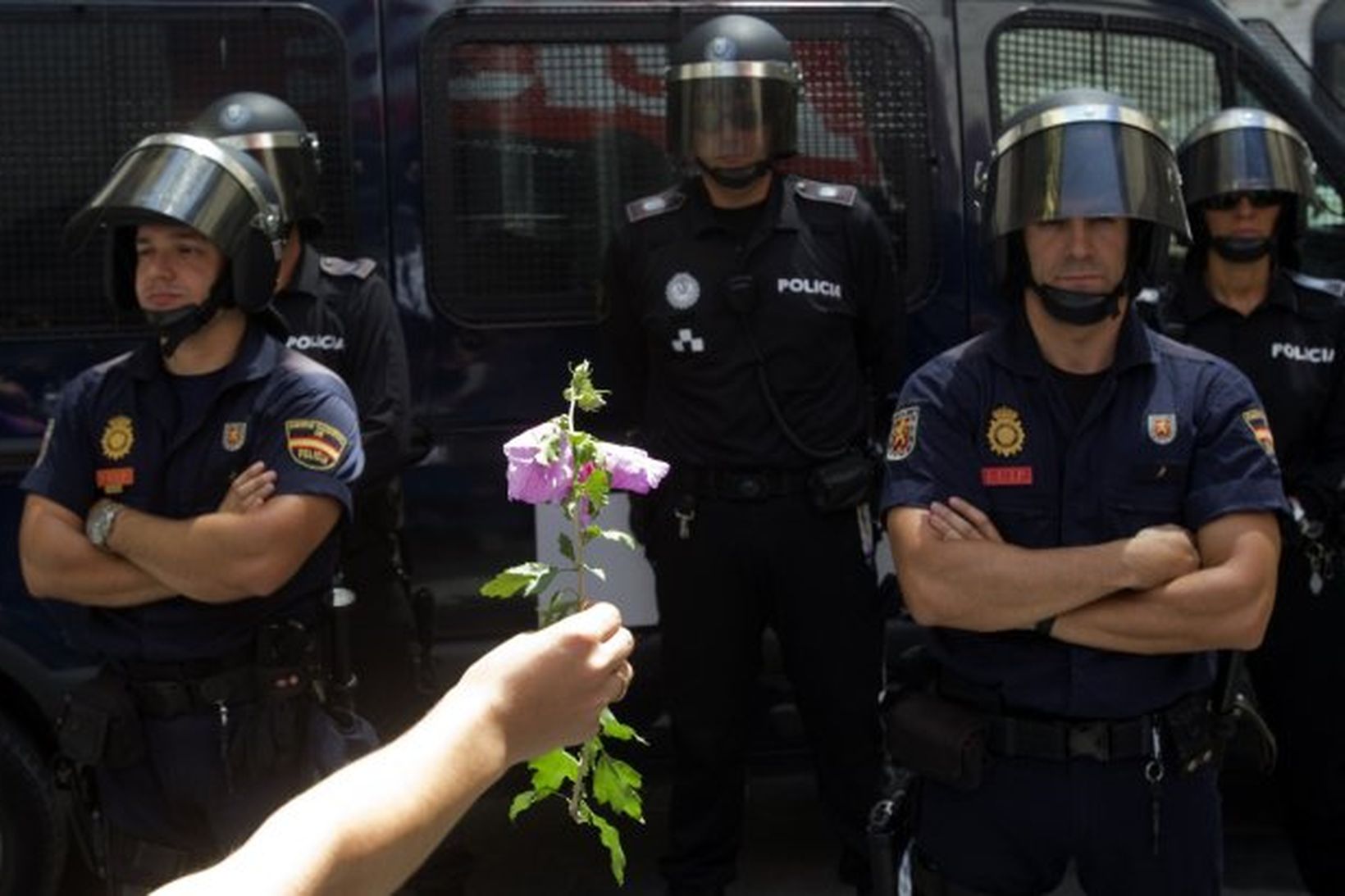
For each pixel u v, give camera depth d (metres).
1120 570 2.46
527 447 1.75
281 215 2.90
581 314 4.07
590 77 4.06
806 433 3.64
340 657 2.93
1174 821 2.53
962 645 2.58
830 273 3.67
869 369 3.87
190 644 2.77
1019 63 4.20
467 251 4.03
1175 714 2.51
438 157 4.00
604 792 1.66
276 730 2.79
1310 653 3.55
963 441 2.60
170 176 2.74
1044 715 2.51
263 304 2.81
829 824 3.84
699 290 3.64
